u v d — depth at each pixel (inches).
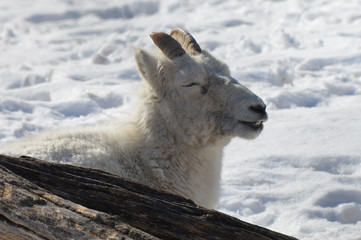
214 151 733.3
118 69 1649.9
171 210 502.6
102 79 1566.2
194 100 705.0
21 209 472.1
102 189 507.8
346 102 1358.3
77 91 1444.4
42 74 1635.1
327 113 1255.5
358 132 1131.3
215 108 703.1
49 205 475.5
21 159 524.1
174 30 786.8
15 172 512.7
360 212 837.2
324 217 831.1
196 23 2279.8
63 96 1440.7
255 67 1624.0
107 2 2891.2
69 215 466.6
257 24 2225.6
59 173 521.3
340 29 2000.5
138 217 496.4
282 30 1951.3
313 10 2293.3
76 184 510.6
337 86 1449.3
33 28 2437.3
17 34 2374.5
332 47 1812.3
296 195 894.4
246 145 1104.2
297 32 2011.6
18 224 471.2
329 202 874.8
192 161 714.8
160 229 492.4
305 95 1397.6
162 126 711.1
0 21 2603.3
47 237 465.4
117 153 694.5
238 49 1841.8
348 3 2346.2
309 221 813.9
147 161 701.9
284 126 1186.0
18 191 480.1
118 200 502.3
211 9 2554.1
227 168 999.6
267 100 1352.1
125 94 1392.7
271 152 1051.9
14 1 3058.6
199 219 498.3
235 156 1052.5
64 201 479.5
